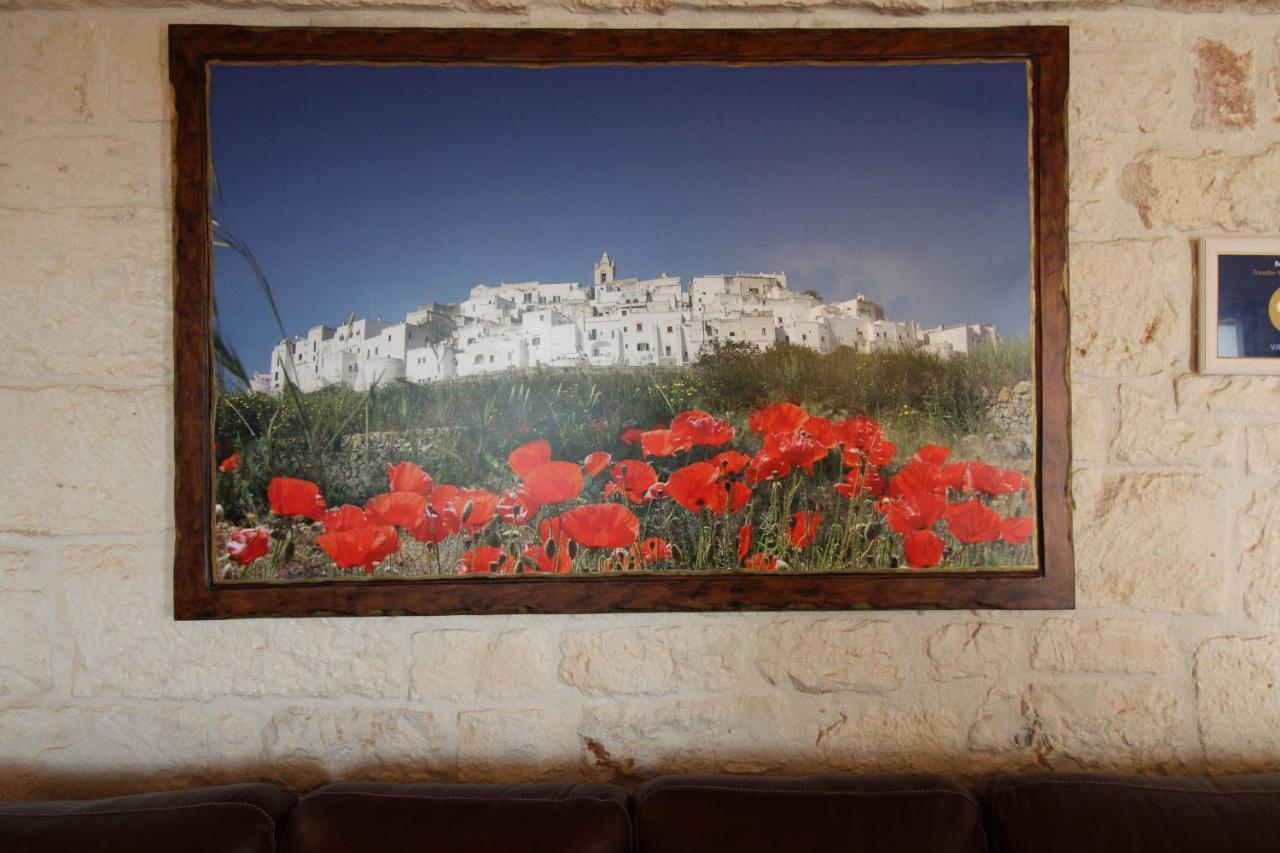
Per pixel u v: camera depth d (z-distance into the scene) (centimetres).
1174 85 138
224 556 135
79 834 111
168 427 137
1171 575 137
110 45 137
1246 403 137
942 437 137
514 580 136
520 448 137
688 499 137
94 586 136
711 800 116
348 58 137
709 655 138
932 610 137
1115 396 137
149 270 137
